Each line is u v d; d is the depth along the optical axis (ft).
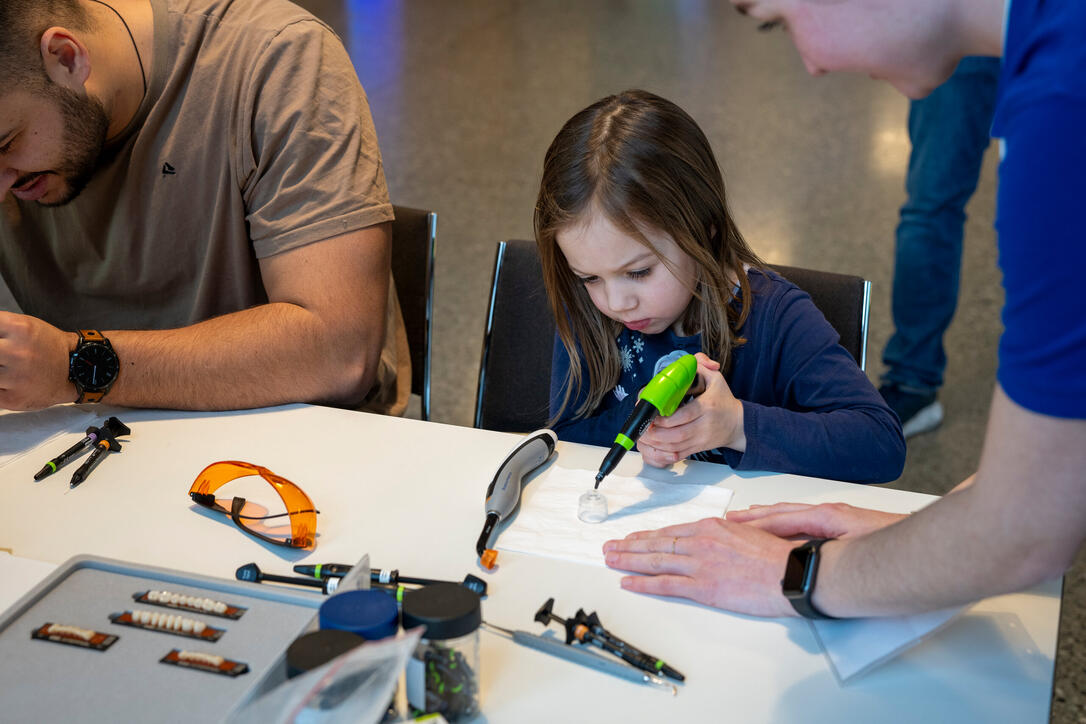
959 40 2.05
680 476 3.37
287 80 4.20
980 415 7.94
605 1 19.62
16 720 2.06
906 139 13.14
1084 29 1.67
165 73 4.16
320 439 3.62
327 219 4.15
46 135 3.73
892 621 2.47
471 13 18.81
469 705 2.23
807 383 3.76
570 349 4.09
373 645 1.77
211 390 3.82
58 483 3.29
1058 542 1.97
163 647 2.25
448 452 3.51
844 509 2.87
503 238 10.66
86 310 4.83
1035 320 1.79
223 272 4.55
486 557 2.82
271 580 2.68
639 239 3.45
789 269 4.38
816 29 2.11
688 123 3.61
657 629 2.56
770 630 2.56
